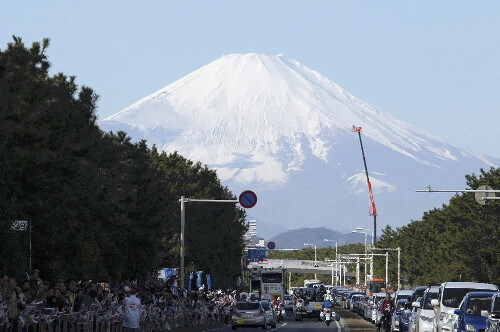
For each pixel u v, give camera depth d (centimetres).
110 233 8725
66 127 7350
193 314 10531
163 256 11450
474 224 16188
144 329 7725
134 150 9938
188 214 14475
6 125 6172
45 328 5328
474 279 15400
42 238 6825
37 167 6600
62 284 5684
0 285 4816
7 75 6425
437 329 5728
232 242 17862
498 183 15675
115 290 7038
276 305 13900
